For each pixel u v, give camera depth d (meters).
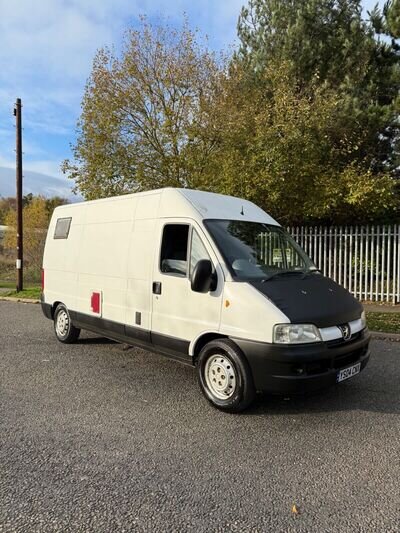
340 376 4.42
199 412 4.63
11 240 29.55
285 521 2.81
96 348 7.47
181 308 5.09
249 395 4.41
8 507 2.93
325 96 12.65
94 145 15.42
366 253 12.14
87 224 7.08
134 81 15.40
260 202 11.91
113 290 6.28
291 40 14.48
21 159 17.12
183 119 14.98
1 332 8.91
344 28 14.59
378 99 14.56
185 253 5.15
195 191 5.68
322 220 13.38
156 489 3.17
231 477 3.34
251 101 13.40
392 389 5.31
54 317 7.98
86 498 3.04
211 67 15.21
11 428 4.20
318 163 12.06
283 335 4.15
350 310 4.73
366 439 4.01
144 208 5.90
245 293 4.45
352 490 3.17
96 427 4.24
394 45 14.58
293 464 3.55
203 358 4.80
